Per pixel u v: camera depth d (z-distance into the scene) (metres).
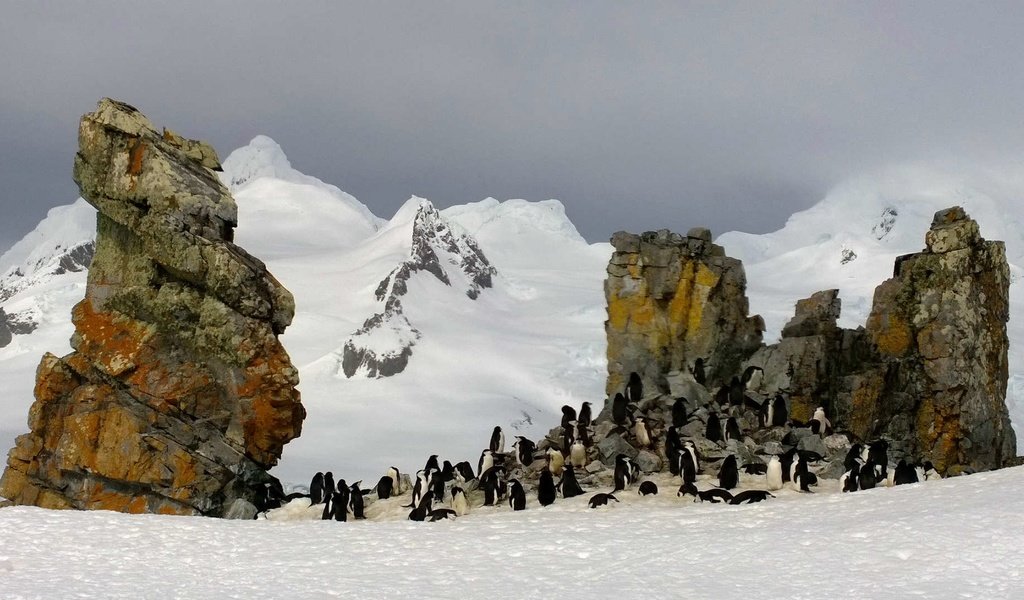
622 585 28.19
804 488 40.50
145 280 51.91
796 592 26.91
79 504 50.06
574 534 33.03
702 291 55.53
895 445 54.47
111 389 50.97
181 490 49.09
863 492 36.12
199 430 50.28
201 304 51.53
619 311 55.53
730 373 55.47
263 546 32.53
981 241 59.34
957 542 28.66
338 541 33.06
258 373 51.34
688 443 44.09
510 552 31.45
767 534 31.34
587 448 46.22
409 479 48.16
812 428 48.62
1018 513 30.14
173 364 50.94
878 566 27.92
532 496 42.22
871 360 58.34
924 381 57.16
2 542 32.25
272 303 52.94
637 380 52.47
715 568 29.05
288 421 51.97
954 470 55.81
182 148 55.47
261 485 51.25
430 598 27.75
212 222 52.75
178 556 31.45
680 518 34.53
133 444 49.16
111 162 52.81
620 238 56.12
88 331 52.06
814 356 54.53
